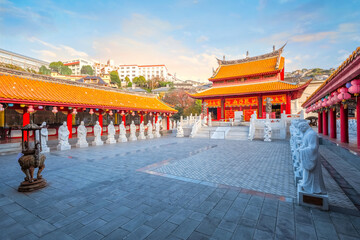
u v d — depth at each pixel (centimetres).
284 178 895
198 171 1016
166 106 3834
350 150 1089
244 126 3128
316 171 601
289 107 3394
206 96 4069
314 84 5578
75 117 3244
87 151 1636
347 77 909
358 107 1118
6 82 1816
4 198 677
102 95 2748
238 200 655
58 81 2372
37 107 2028
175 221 524
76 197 684
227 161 1248
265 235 459
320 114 2425
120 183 830
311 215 548
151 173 981
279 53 3869
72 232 477
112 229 488
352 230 474
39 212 577
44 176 930
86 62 13812
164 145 2006
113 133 2230
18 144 1756
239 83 4144
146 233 470
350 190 731
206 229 486
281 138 2525
